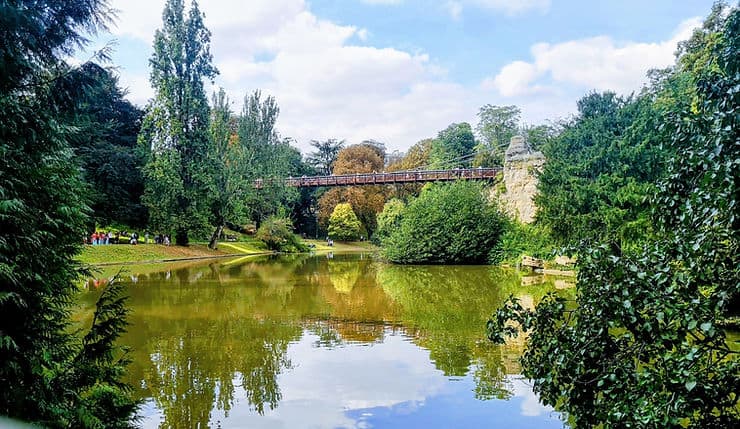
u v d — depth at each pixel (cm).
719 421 372
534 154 3334
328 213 6419
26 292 443
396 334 1119
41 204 486
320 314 1380
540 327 457
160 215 3572
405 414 654
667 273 369
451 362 885
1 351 425
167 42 3703
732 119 346
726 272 373
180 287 1977
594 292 409
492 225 3147
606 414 396
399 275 2491
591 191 2166
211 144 3925
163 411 665
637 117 2267
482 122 5875
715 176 348
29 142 504
